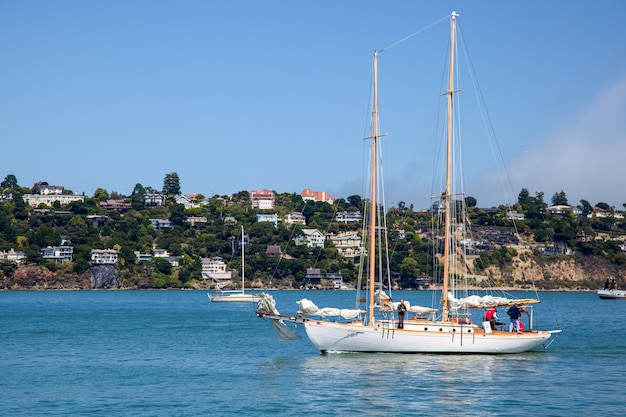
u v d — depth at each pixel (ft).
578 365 237.04
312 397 189.37
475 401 184.34
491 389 197.88
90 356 276.82
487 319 259.80
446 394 191.72
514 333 253.24
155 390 202.39
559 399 186.80
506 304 261.65
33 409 180.04
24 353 287.28
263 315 248.73
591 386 202.80
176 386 208.13
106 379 221.05
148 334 368.68
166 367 244.83
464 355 247.91
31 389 205.26
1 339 344.28
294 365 238.68
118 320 481.87
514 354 255.70
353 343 245.24
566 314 559.38
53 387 208.23
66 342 329.52
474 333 247.50
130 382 215.51
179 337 350.84
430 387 199.82
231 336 354.13
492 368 228.22
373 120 264.93
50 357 274.57
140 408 180.45
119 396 194.70
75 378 223.30
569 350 276.21
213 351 287.89
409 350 245.04
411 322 245.65
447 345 246.06
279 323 249.55
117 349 299.58
